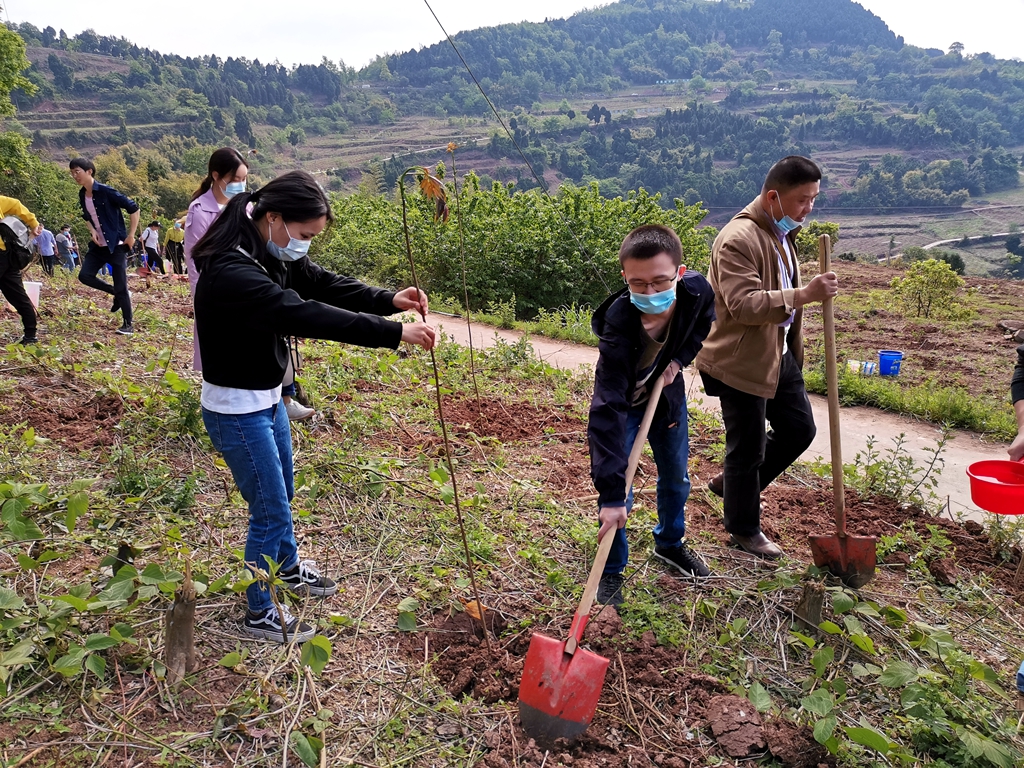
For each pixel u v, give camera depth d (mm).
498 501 4422
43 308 7664
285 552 3160
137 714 2578
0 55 30453
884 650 3320
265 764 2453
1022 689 3111
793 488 5195
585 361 9438
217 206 4414
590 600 2801
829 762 2705
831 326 3508
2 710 2506
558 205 16703
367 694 2799
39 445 4293
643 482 4957
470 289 16000
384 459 4629
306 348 7109
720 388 3801
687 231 17250
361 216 20188
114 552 3264
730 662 3174
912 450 6664
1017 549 4410
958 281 15883
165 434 4625
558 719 2621
